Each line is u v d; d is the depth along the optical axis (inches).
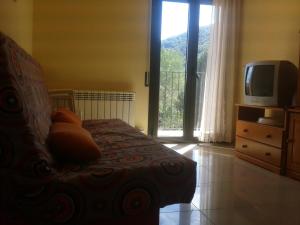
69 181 44.0
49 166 43.6
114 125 102.3
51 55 150.4
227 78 168.2
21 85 47.0
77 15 152.3
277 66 124.3
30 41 141.4
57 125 62.2
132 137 81.3
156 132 169.0
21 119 42.6
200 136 170.1
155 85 166.9
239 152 139.2
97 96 148.2
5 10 93.3
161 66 167.9
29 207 42.4
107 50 157.1
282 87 124.2
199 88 172.4
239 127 139.8
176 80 170.9
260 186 99.1
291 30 138.5
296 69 128.7
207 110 167.8
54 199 43.2
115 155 58.9
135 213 48.0
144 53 162.2
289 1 139.5
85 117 147.7
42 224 43.2
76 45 153.1
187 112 172.1
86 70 155.1
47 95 87.0
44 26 148.6
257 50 159.8
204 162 129.8
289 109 110.6
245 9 167.0
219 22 164.9
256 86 133.1
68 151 50.9
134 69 161.3
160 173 50.0
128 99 152.6
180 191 51.4
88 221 45.3
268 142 120.1
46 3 148.0
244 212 77.3
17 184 42.0
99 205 45.7
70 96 123.8
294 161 108.5
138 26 160.2
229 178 107.4
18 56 54.6
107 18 156.0
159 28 164.4
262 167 123.5
